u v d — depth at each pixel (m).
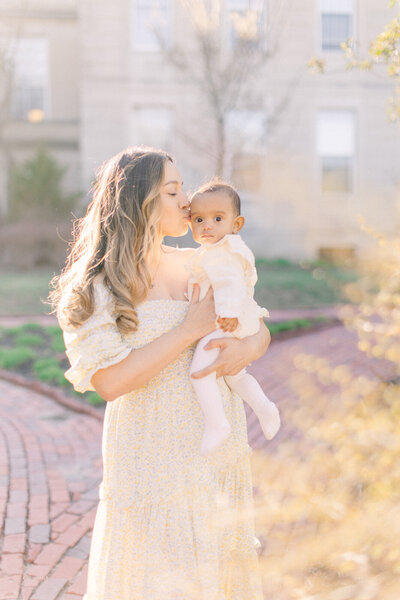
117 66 16.66
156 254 2.07
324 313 11.59
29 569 3.27
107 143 16.83
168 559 1.91
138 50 16.59
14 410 6.36
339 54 15.44
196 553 1.92
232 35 12.74
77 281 1.97
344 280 7.23
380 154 16.84
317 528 2.55
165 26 15.51
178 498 1.94
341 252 13.29
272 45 12.65
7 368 7.93
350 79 16.38
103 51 16.61
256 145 14.19
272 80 15.04
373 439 3.05
